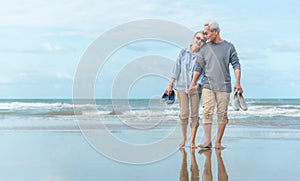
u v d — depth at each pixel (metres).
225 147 5.95
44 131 8.56
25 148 5.90
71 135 7.66
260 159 4.86
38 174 3.95
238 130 8.80
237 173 3.99
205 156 5.08
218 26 5.65
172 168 4.26
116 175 3.89
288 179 3.73
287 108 15.92
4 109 18.84
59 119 12.70
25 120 12.23
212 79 5.66
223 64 5.63
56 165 4.45
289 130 8.79
